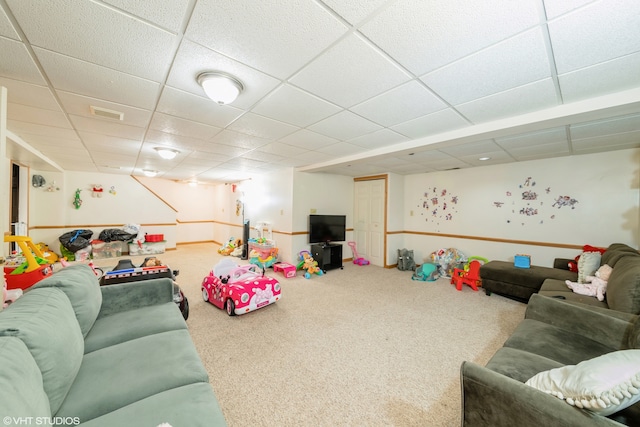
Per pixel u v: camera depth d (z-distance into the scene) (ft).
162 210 23.11
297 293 12.37
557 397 3.17
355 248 19.52
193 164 15.88
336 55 4.71
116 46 4.46
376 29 4.03
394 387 5.92
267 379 6.13
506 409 3.26
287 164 15.61
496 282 11.89
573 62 4.81
